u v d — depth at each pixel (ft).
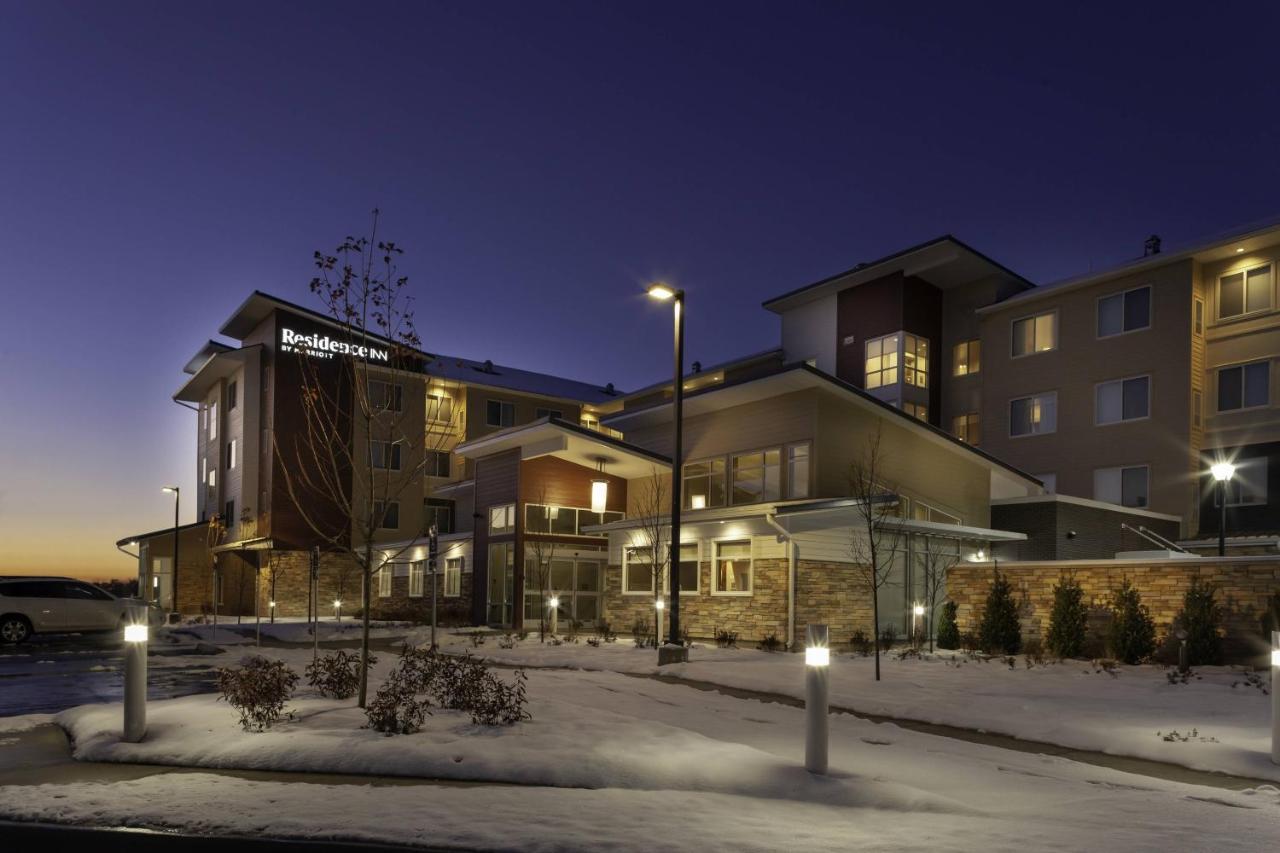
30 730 33.14
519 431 97.14
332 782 23.90
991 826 19.30
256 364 140.67
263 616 130.52
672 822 19.43
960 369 137.08
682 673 49.60
